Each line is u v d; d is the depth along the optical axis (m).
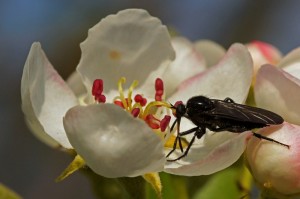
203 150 0.13
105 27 0.13
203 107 0.12
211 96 0.13
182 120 0.13
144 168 0.12
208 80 0.13
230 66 0.13
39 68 0.12
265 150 0.12
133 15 0.13
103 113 0.11
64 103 0.13
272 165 0.12
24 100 0.12
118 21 0.13
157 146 0.11
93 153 0.12
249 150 0.12
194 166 0.12
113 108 0.11
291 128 0.12
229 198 0.14
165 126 0.13
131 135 0.11
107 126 0.11
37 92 0.13
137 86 0.14
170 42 0.13
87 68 0.13
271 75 0.13
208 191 0.14
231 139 0.11
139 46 0.13
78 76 0.14
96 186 0.14
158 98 0.13
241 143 0.12
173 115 0.13
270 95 0.13
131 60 0.13
